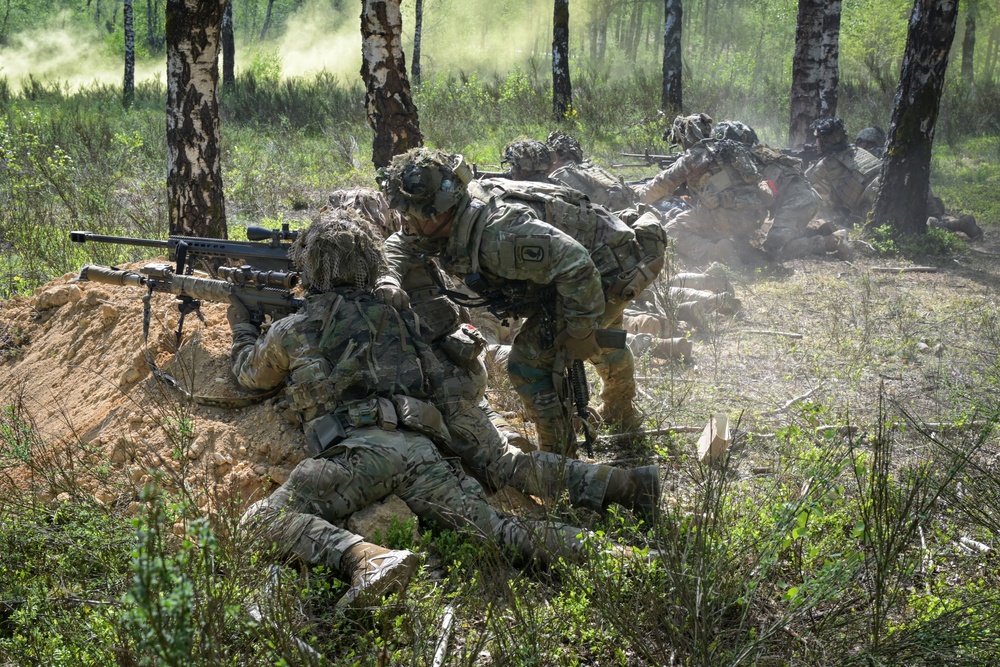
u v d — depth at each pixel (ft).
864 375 17.90
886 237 29.81
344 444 10.57
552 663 8.64
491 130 48.32
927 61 29.43
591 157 43.11
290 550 9.76
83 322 15.53
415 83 66.80
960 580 10.25
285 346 11.27
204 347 13.47
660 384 17.20
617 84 63.26
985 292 24.47
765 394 16.98
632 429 15.02
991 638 8.36
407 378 11.30
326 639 8.98
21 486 12.00
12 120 43.09
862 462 11.51
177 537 9.86
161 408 12.76
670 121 51.52
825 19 44.24
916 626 8.67
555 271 11.45
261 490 11.73
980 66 127.54
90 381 14.26
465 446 11.98
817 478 10.64
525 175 20.39
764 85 68.80
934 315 22.02
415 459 10.81
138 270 14.93
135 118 50.37
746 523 10.14
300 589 9.09
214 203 20.83
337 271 11.23
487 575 9.90
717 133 26.43
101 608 8.72
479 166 37.04
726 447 13.51
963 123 57.47
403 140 25.02
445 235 11.92
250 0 176.96
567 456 13.10
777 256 27.76
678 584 8.85
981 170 45.50
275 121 50.75
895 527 9.28
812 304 23.08
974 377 17.26
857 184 32.30
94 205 26.94
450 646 8.55
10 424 12.89
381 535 10.30
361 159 41.09
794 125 42.16
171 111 20.33
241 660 8.00
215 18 19.98
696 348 19.65
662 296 20.52
